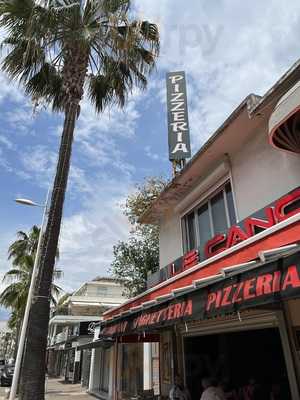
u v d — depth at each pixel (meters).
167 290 7.96
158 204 11.67
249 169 7.78
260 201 7.26
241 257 5.33
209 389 7.11
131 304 10.52
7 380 26.17
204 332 9.19
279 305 6.46
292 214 5.59
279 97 6.13
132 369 16.91
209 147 8.31
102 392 19.59
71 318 33.00
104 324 11.48
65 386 27.05
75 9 9.06
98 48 9.77
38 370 6.83
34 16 8.72
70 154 8.76
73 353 33.19
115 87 10.82
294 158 6.51
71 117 9.05
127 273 21.98
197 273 6.68
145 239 22.39
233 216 8.37
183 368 10.02
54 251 7.79
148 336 12.27
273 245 4.68
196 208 10.23
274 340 6.85
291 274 3.61
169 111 13.92
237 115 7.16
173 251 11.33
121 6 9.38
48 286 7.49
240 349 7.88
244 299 4.17
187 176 9.74
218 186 8.98
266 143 7.32
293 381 6.08
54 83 10.40
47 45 9.24
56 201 8.20
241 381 7.70
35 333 7.05
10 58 9.51
